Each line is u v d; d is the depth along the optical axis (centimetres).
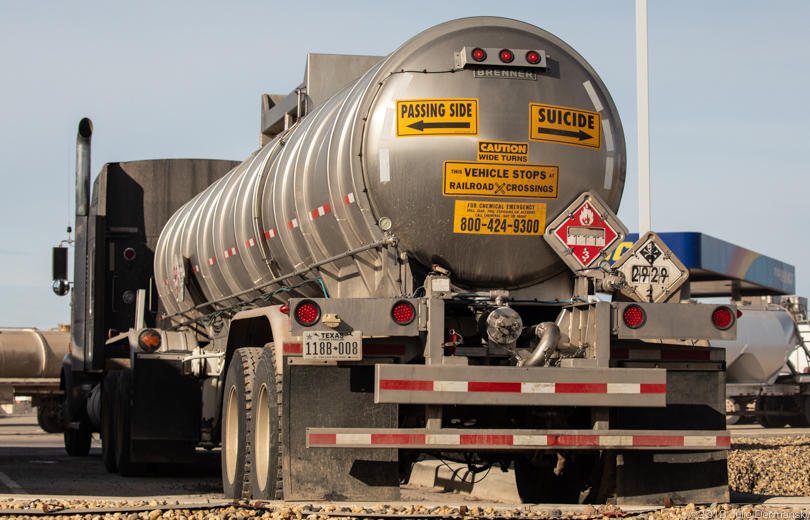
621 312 614
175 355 1026
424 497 877
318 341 580
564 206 648
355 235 670
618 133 675
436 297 594
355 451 600
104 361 1311
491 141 634
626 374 589
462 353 618
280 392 612
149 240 1359
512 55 643
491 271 647
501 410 665
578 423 661
